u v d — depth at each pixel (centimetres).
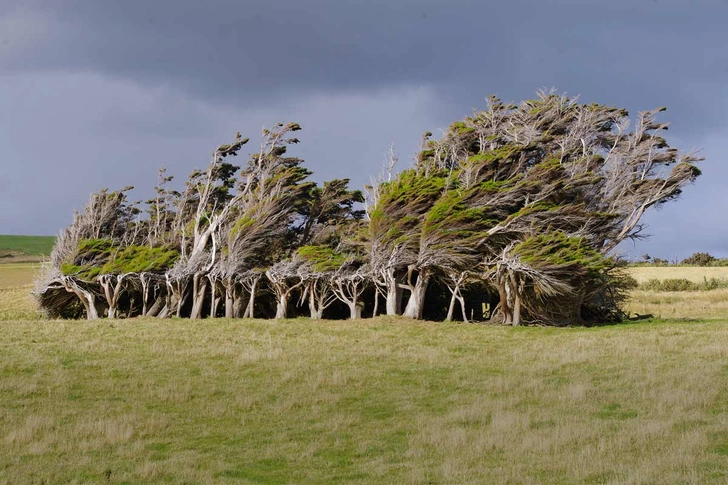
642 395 1767
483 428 1530
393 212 4575
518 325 4228
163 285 5638
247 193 5628
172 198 6675
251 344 3212
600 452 1277
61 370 2373
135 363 2552
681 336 3156
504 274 4275
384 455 1379
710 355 2445
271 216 5253
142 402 1897
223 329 3966
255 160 5709
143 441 1510
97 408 1828
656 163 4931
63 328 3950
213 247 5362
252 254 5244
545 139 5131
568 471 1188
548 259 3947
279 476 1270
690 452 1239
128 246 5809
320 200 5769
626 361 2403
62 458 1383
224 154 6091
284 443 1490
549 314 4328
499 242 4381
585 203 4666
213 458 1384
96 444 1478
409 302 4591
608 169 4856
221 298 5616
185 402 1900
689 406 1634
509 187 4459
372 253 4625
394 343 3250
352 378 2209
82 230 6222
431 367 2442
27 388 2041
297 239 5672
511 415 1590
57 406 1847
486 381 2128
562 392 1870
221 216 5559
